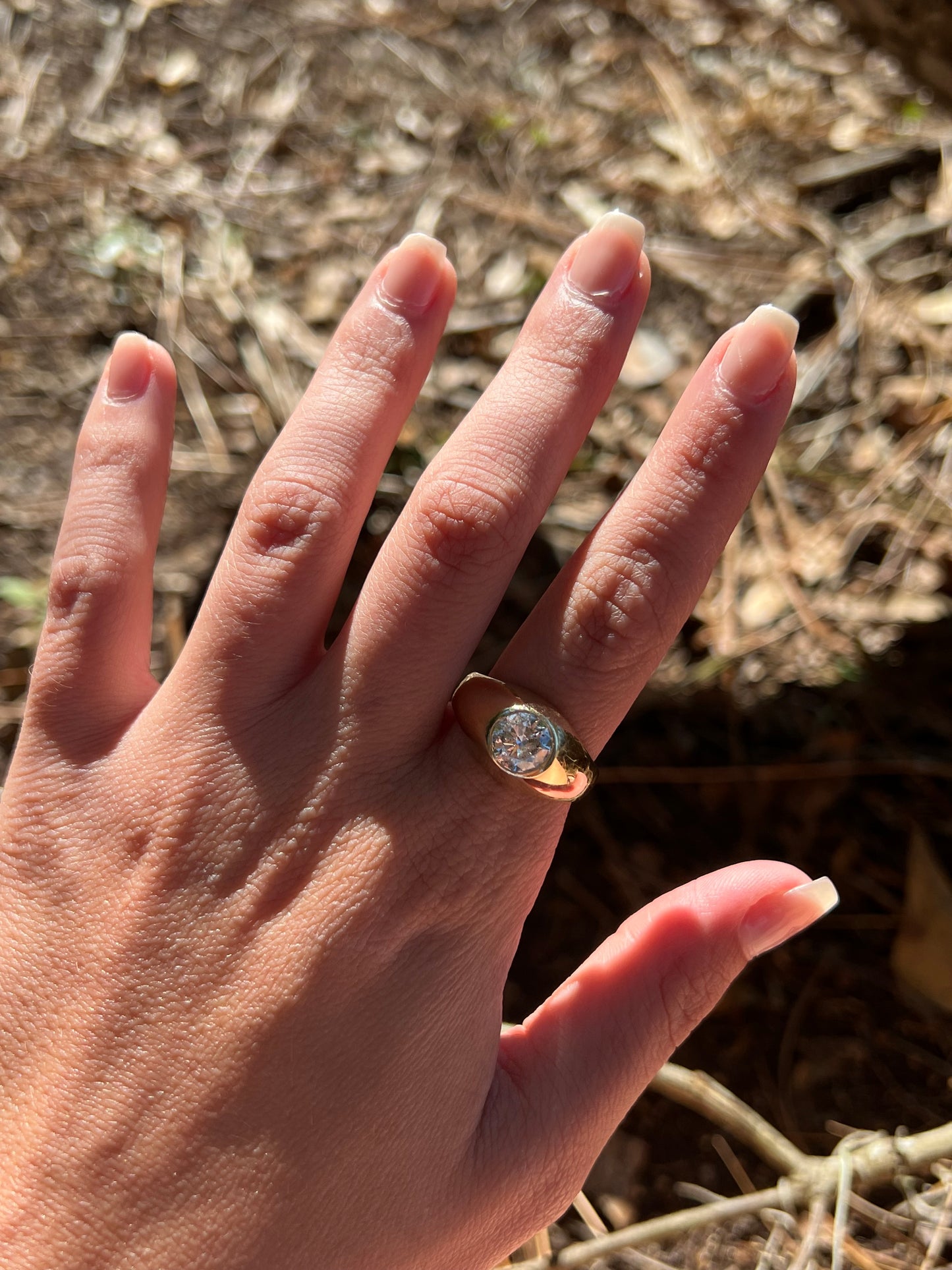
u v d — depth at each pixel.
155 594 0.27
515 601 0.26
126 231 0.32
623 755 0.25
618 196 0.33
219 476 0.29
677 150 0.34
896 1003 0.22
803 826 0.24
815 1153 0.21
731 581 0.26
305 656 0.15
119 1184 0.13
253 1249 0.13
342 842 0.14
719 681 0.25
